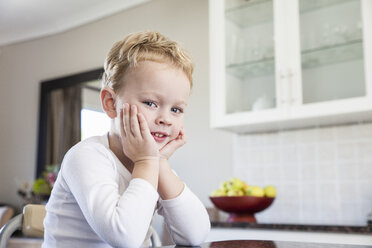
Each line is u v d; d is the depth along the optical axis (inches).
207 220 36.3
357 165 91.8
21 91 172.1
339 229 72.7
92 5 149.5
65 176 33.9
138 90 33.1
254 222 83.8
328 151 95.7
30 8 155.6
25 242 129.0
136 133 32.2
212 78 100.2
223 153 114.3
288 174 100.0
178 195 35.0
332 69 86.5
